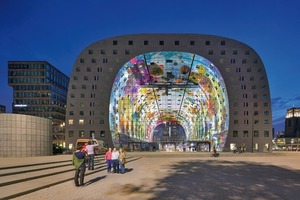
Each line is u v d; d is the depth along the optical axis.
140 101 84.62
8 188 11.91
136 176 18.56
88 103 69.19
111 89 69.31
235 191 13.40
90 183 15.02
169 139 123.38
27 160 22.58
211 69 70.81
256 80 69.50
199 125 95.12
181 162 32.12
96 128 68.62
